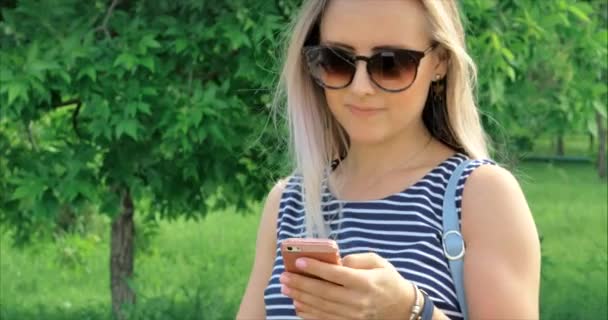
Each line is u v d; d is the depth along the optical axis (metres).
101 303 8.73
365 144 2.61
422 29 2.51
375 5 2.48
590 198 22.25
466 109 2.62
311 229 2.61
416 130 2.61
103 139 6.44
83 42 6.09
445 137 2.62
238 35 5.93
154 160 6.57
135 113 5.98
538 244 2.46
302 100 2.72
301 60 2.70
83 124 6.59
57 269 11.27
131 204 7.43
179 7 6.35
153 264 11.88
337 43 2.51
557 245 14.33
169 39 6.25
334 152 2.73
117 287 7.49
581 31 7.03
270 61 6.15
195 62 6.12
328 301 2.25
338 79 2.51
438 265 2.45
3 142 6.84
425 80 2.53
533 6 6.68
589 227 16.66
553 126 7.13
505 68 6.32
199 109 6.03
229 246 14.04
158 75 6.23
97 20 6.34
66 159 6.27
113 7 6.23
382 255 2.49
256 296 2.79
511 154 6.75
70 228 9.67
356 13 2.48
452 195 2.48
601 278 10.07
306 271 2.24
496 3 6.66
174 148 6.25
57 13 6.14
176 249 13.61
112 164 6.53
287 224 2.70
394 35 2.47
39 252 8.94
